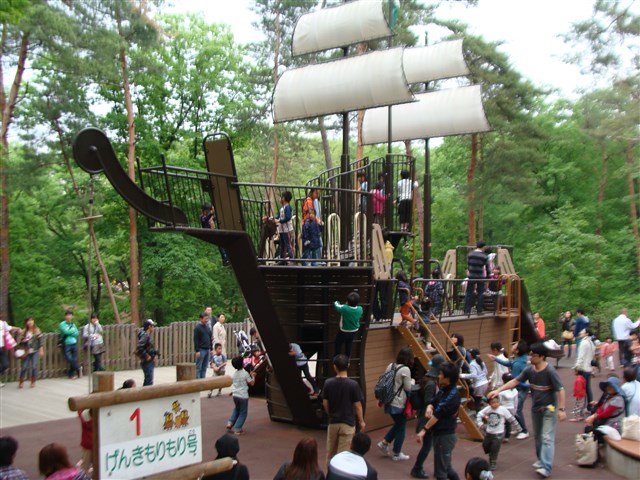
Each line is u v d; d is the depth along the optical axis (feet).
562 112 134.31
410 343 42.19
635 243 113.09
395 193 56.90
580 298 108.88
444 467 27.73
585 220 116.88
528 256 112.68
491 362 54.80
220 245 34.83
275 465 33.42
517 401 40.52
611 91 103.04
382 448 35.45
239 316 125.80
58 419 41.86
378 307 43.52
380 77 48.39
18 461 32.60
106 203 101.81
